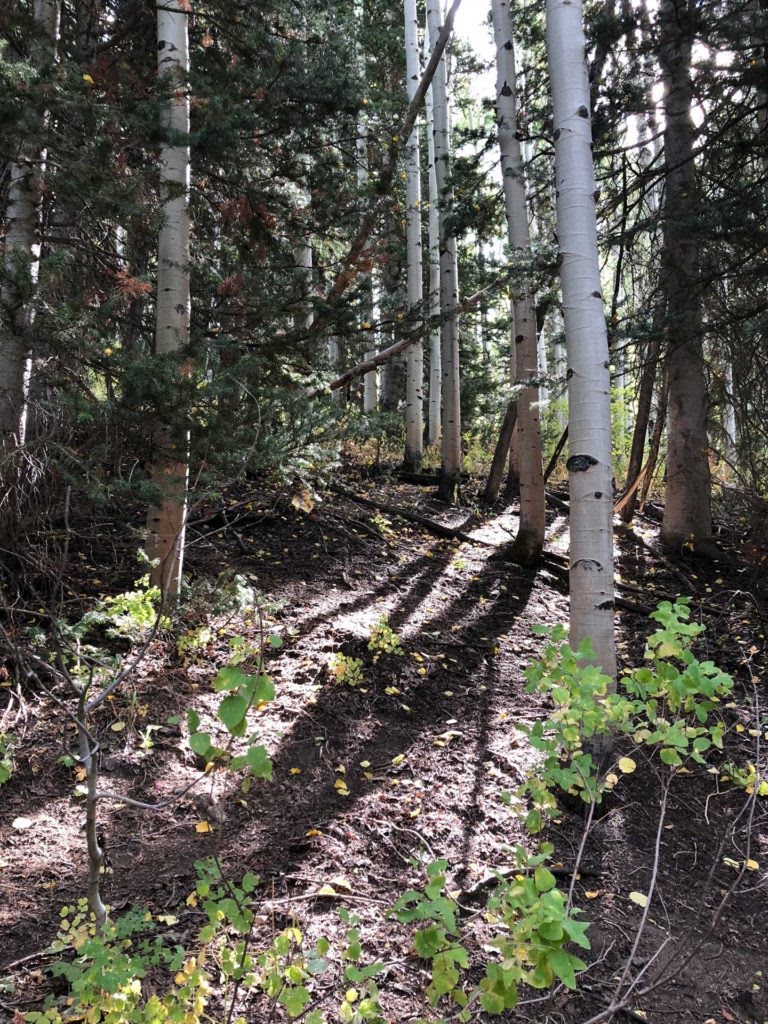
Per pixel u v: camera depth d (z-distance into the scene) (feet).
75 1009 6.20
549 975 4.03
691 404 26.48
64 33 17.39
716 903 9.61
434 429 39.83
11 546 13.19
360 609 18.58
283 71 16.26
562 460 41.45
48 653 10.78
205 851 9.43
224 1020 6.63
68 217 16.01
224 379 12.94
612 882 9.77
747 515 25.72
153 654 13.52
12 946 7.47
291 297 17.51
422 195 41.96
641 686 6.30
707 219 19.29
